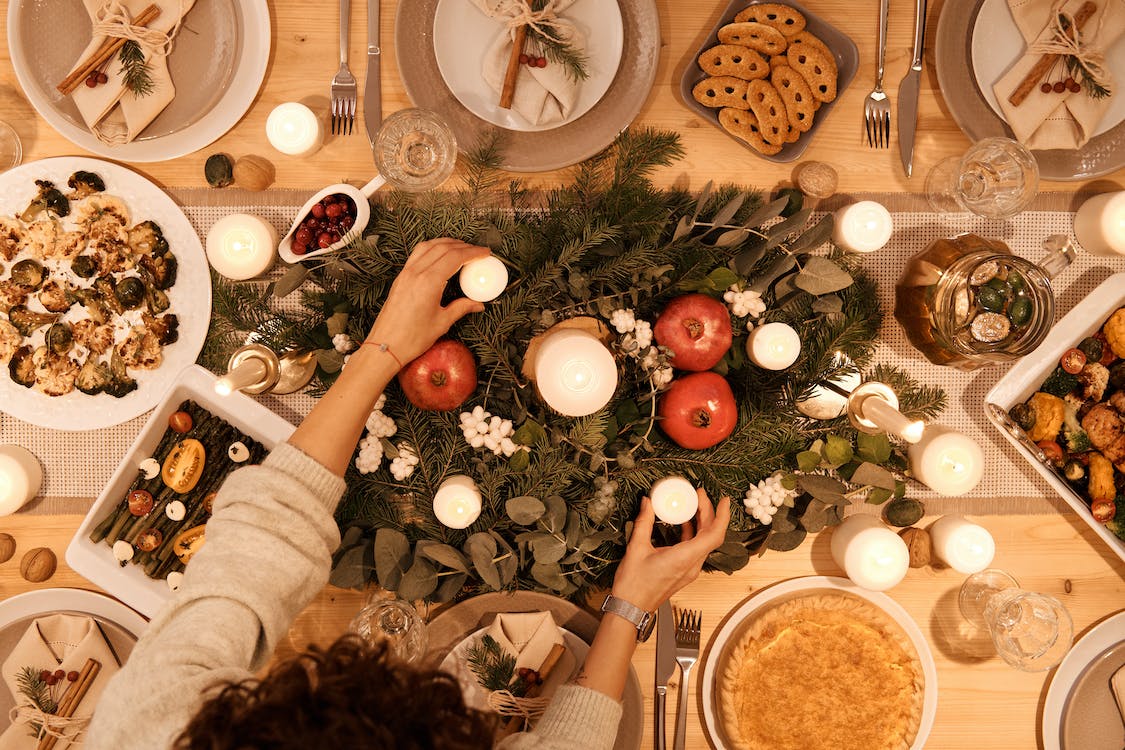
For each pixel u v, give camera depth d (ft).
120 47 3.40
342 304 3.39
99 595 3.76
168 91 3.47
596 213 3.45
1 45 3.67
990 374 3.83
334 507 2.48
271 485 2.31
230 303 3.54
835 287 3.31
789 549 3.65
